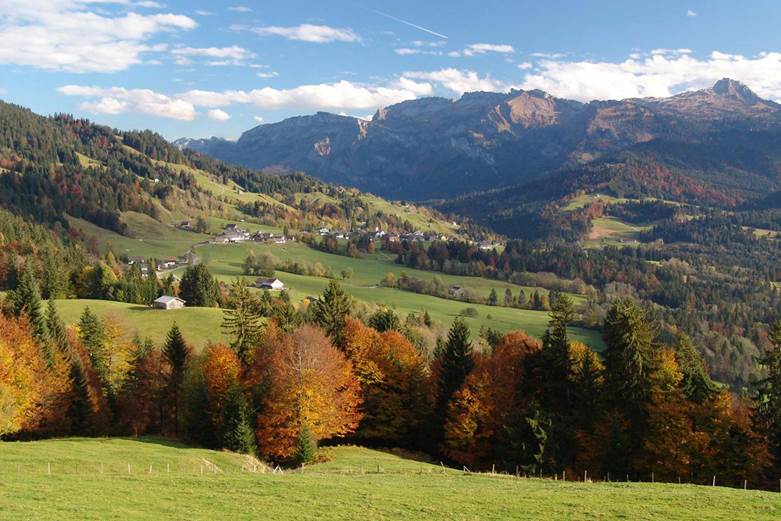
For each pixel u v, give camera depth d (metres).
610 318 65.19
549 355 67.69
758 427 60.03
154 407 85.38
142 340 117.19
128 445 58.50
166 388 83.88
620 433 57.44
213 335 123.31
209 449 61.53
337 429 66.31
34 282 92.25
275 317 113.25
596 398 64.25
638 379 59.72
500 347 85.25
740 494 36.19
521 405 67.94
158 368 84.75
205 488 36.25
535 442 58.84
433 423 72.75
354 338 78.31
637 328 61.38
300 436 60.09
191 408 68.50
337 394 67.38
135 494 33.94
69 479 37.56
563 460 58.72
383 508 32.31
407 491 36.88
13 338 72.56
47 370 72.75
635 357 59.88
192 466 52.06
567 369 67.12
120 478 38.75
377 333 83.50
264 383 67.00
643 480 57.47
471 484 42.34
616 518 30.80
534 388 68.94
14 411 61.81
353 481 41.28
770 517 30.70
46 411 70.12
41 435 71.06
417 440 75.94
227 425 62.59
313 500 33.62
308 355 64.88
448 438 68.38
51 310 93.38
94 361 101.12
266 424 63.50
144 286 162.38
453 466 67.31
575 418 63.59
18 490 33.44
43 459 47.25
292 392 62.97
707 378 67.75
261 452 63.22
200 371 74.00
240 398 63.41
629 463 57.62
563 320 69.19
